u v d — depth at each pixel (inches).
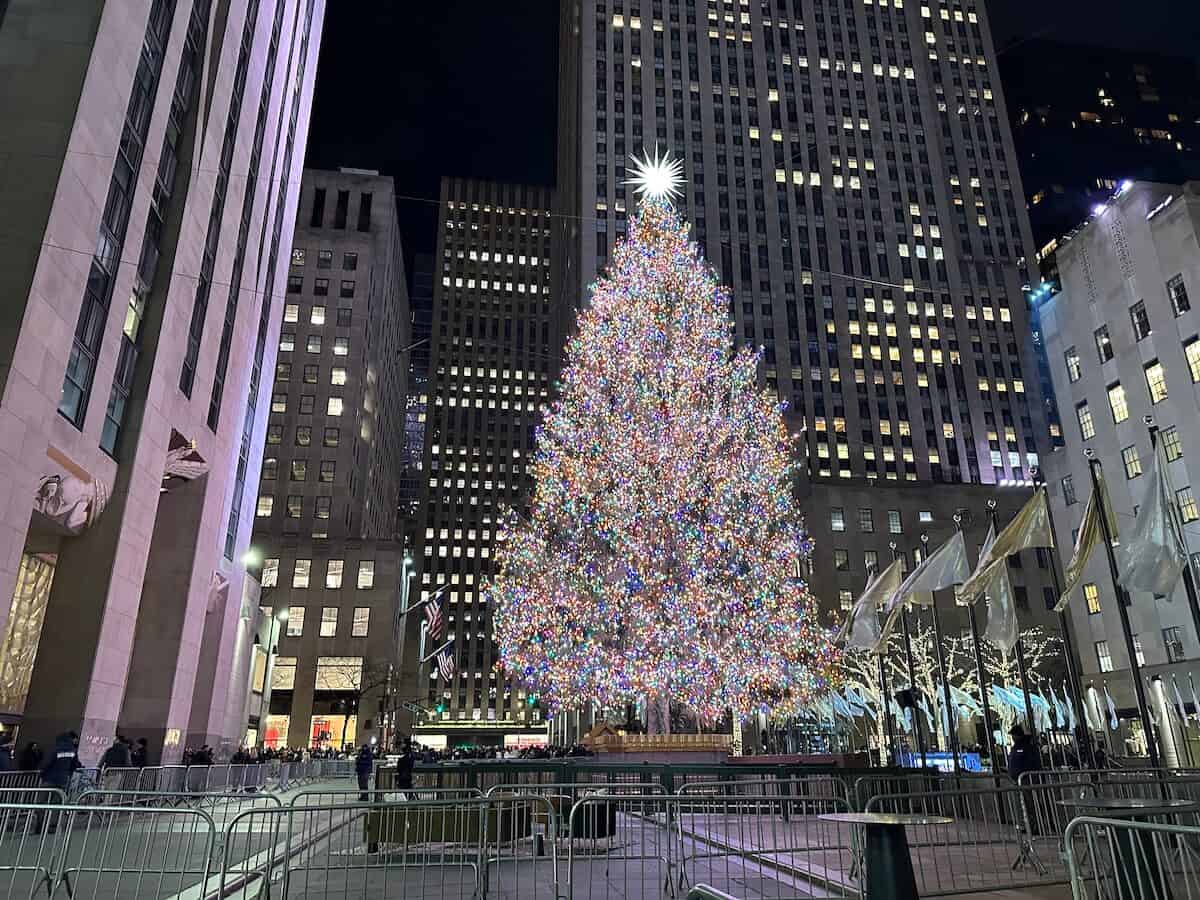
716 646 1419.8
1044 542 679.1
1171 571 597.3
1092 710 1638.8
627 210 4030.5
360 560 3093.0
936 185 4377.5
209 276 1406.3
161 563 1338.6
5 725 1027.3
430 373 6373.0
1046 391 4116.6
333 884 412.5
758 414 1708.9
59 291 916.6
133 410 1135.0
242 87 1547.7
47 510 955.3
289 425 3393.2
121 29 1031.0
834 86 4515.3
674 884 404.2
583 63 4318.4
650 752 971.3
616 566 1533.0
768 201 4192.9
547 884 412.2
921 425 3863.2
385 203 4141.2
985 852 467.8
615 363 1565.0
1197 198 1461.6
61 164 919.7
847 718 1942.7
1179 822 413.1
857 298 4074.8
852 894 354.3
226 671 1688.0
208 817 347.9
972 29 4810.5
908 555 2652.6
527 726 5428.2
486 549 5979.3
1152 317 1521.9
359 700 2915.8
